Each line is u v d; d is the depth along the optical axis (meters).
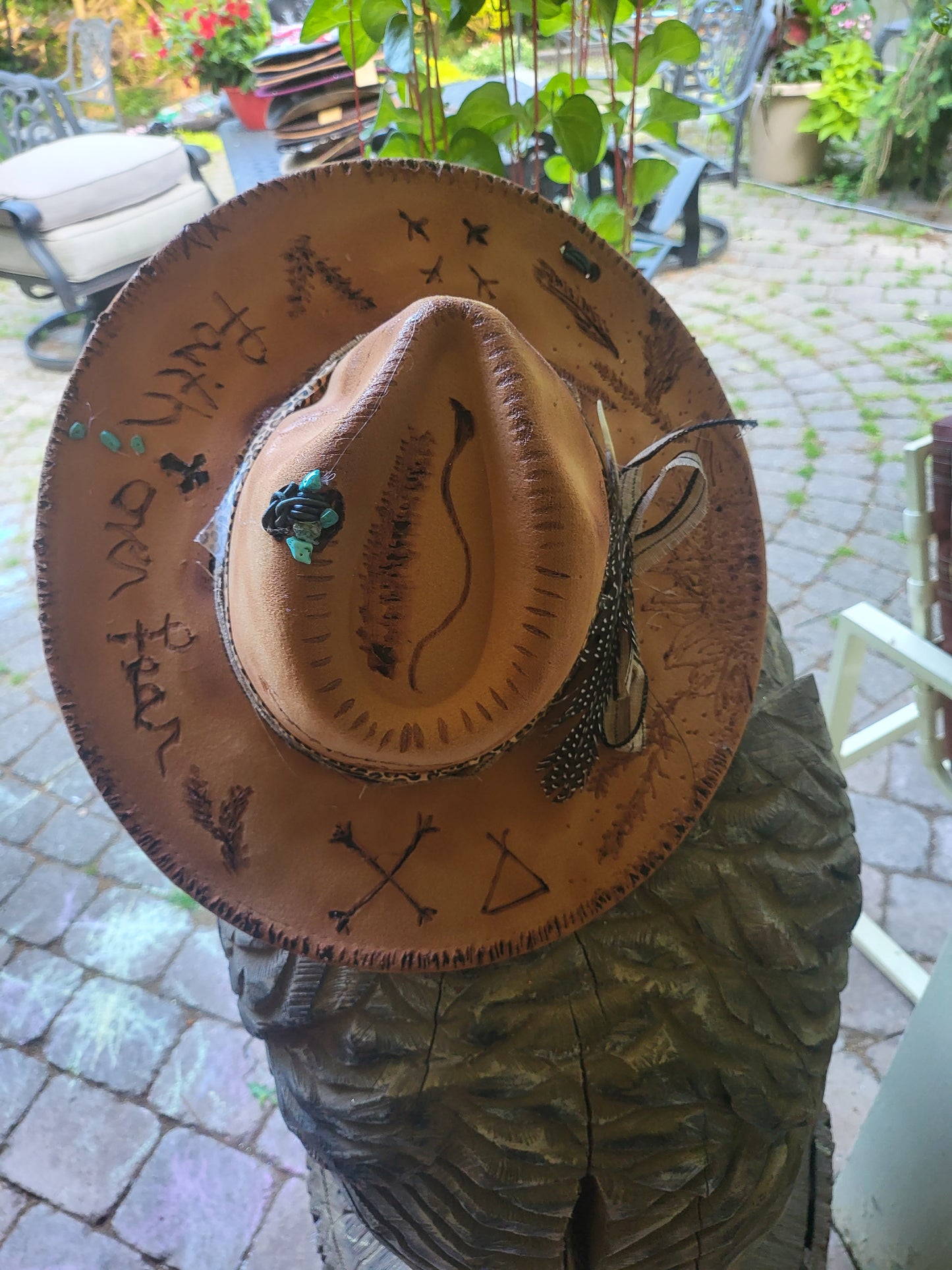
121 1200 1.77
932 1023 1.28
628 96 4.67
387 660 0.66
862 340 3.84
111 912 2.27
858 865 0.99
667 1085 0.84
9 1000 2.09
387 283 0.88
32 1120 1.89
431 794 0.84
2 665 2.93
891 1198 1.46
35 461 3.66
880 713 2.50
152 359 0.83
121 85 5.10
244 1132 1.85
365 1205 0.89
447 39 1.48
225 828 0.81
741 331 3.97
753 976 0.89
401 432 0.65
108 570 0.81
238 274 0.84
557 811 0.85
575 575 0.65
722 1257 0.96
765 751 0.98
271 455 0.70
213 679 0.82
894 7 5.08
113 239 3.74
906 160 4.81
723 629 0.95
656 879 0.90
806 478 3.21
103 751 0.80
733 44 4.82
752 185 5.28
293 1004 0.84
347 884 0.82
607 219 1.44
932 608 1.57
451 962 0.82
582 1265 0.94
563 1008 0.84
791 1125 0.89
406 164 0.87
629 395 0.95
